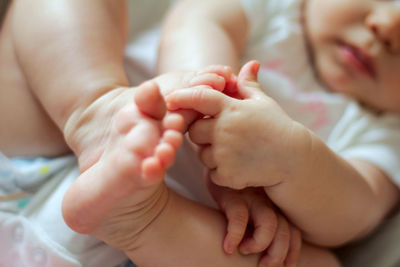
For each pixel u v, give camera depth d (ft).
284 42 1.88
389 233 1.75
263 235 1.35
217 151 1.26
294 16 1.93
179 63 1.57
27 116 1.47
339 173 1.38
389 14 1.76
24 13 1.46
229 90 1.32
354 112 1.84
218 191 1.42
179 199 1.35
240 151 1.26
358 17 1.82
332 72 1.87
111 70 1.40
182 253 1.32
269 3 1.91
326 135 1.83
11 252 1.42
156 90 1.14
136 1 2.01
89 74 1.38
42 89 1.40
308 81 1.90
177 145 1.11
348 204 1.43
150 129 1.13
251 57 1.86
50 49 1.39
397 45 1.76
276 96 1.82
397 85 1.82
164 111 1.16
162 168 1.10
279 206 1.37
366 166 1.70
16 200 1.44
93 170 1.22
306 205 1.35
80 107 1.36
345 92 1.89
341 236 1.48
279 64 1.87
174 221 1.31
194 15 1.72
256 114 1.26
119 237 1.28
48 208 1.41
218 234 1.34
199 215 1.35
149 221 1.28
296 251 1.41
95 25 1.43
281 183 1.30
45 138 1.48
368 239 1.77
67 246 1.38
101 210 1.20
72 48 1.39
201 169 1.60
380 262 1.74
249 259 1.36
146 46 1.84
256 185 1.31
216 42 1.63
